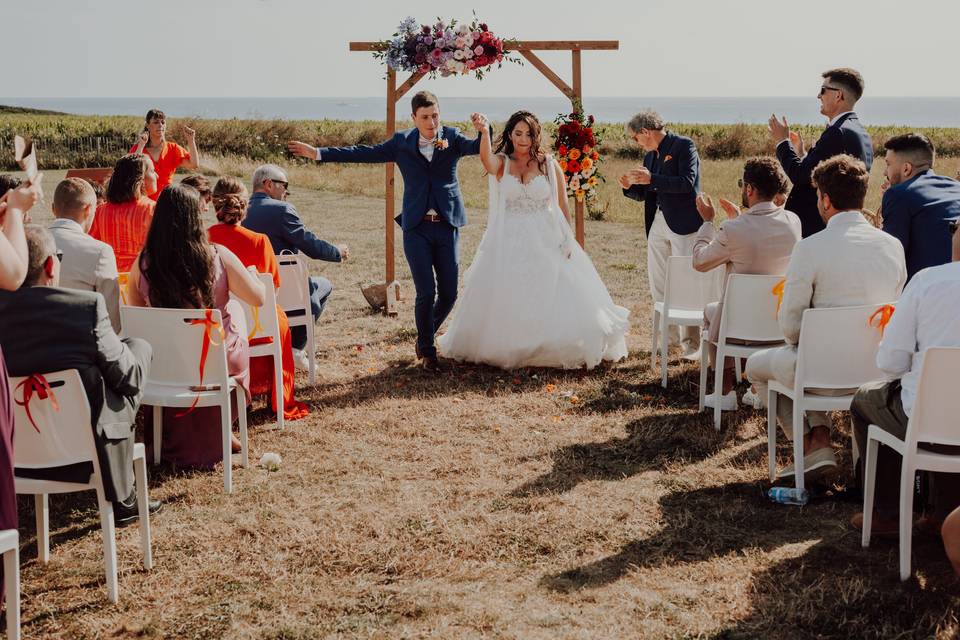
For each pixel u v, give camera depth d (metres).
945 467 3.03
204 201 5.27
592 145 6.81
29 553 3.51
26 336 2.95
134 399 3.21
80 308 3.01
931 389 2.97
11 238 2.68
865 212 5.34
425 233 6.11
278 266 5.39
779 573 3.22
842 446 4.54
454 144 6.08
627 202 16.42
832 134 5.23
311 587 3.20
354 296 8.80
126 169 5.31
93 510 3.91
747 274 4.71
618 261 10.74
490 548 3.49
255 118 29.38
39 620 3.00
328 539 3.57
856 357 3.74
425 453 4.58
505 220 6.06
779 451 4.50
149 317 3.97
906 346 3.14
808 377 3.77
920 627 2.82
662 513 3.79
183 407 4.28
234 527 3.71
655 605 3.02
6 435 2.65
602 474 4.26
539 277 6.02
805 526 3.62
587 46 6.80
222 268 4.32
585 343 6.01
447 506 3.89
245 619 2.99
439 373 6.11
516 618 2.96
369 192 18.88
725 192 17.31
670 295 5.70
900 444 3.13
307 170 22.91
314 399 5.54
